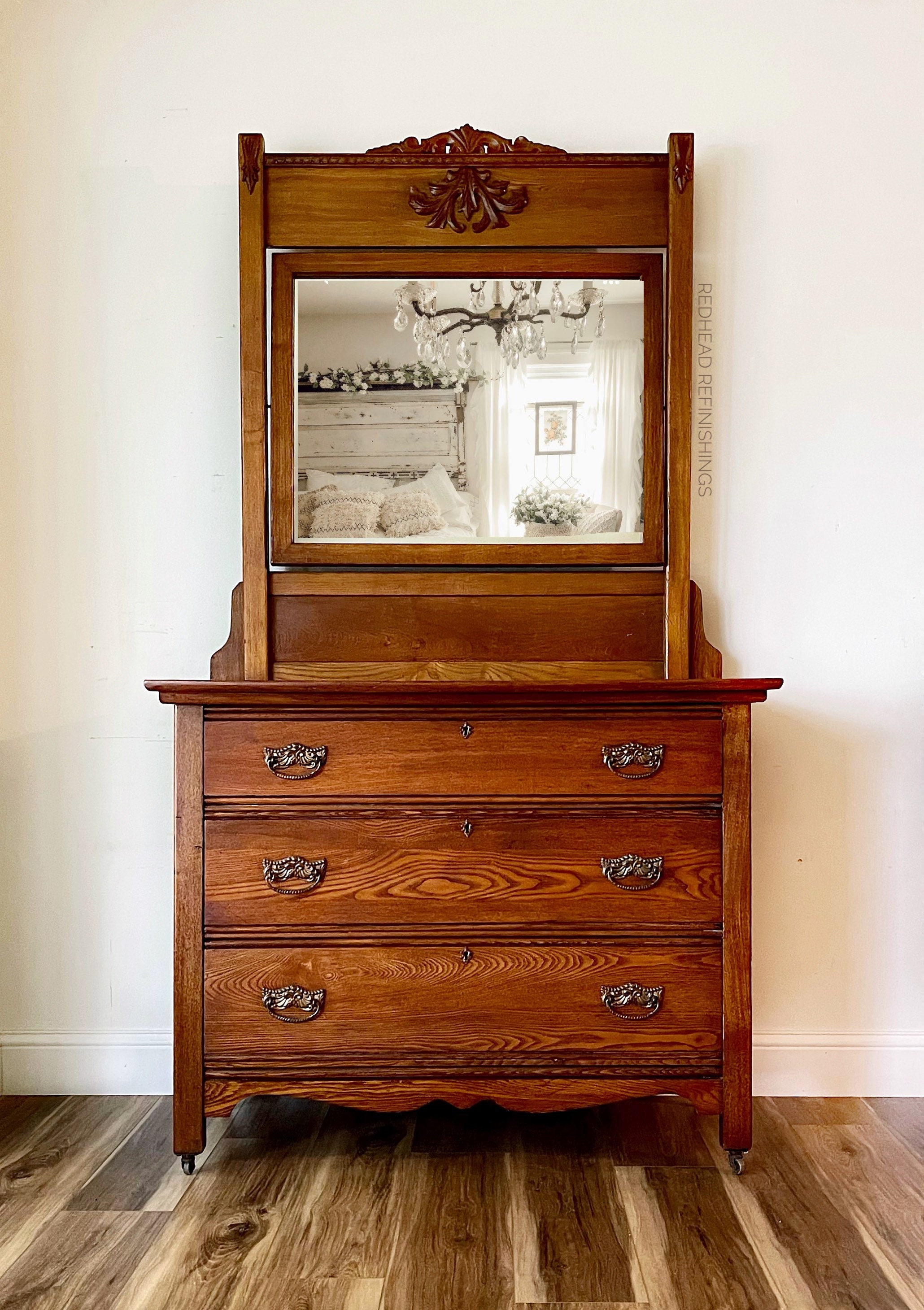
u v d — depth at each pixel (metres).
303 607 2.27
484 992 1.91
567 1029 1.91
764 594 2.36
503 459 2.29
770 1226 1.73
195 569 2.38
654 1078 1.91
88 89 2.36
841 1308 1.51
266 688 1.88
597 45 2.35
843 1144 2.06
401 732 1.92
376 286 2.28
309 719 1.92
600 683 1.89
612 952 1.92
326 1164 1.97
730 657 2.37
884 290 2.35
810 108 2.35
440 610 2.27
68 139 2.36
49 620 2.38
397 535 2.28
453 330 2.29
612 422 2.28
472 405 2.29
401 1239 1.69
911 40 2.35
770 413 2.36
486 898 1.92
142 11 2.36
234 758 1.92
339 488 2.28
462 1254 1.65
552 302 2.29
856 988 2.36
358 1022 1.91
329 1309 1.50
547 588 2.27
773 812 2.36
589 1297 1.53
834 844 2.36
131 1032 2.36
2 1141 2.08
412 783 1.92
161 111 2.36
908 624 2.37
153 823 2.37
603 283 2.28
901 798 2.36
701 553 2.36
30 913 2.37
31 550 2.38
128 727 2.38
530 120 2.35
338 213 2.26
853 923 2.36
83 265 2.37
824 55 2.35
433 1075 1.90
